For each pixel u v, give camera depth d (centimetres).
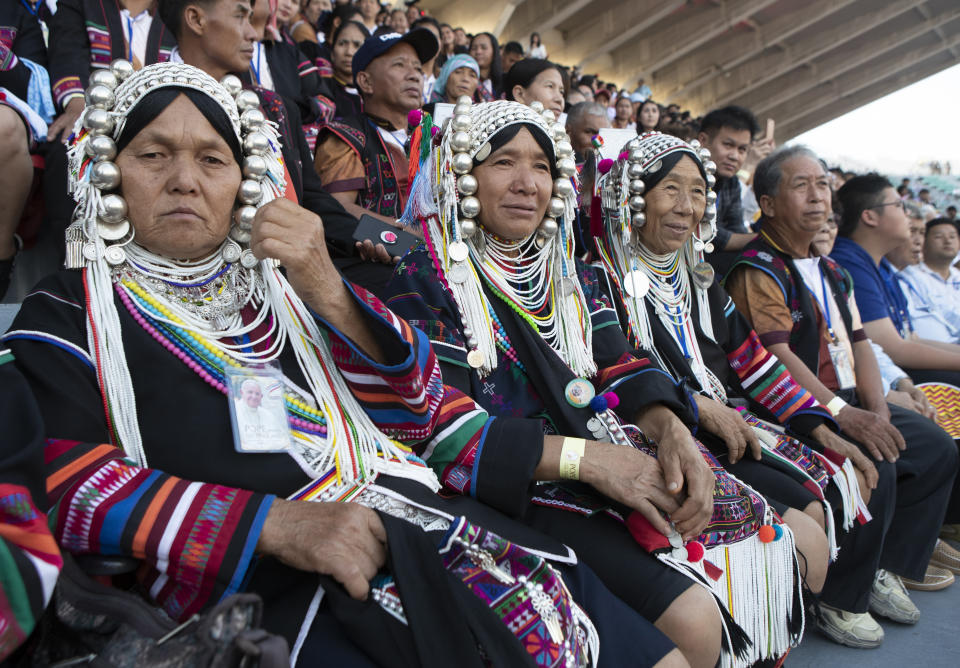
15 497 107
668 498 178
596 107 443
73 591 119
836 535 268
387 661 126
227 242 156
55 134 252
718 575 190
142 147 143
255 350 154
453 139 203
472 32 1873
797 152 330
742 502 205
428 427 162
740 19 2131
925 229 557
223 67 276
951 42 2577
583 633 146
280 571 135
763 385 282
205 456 140
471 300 200
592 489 195
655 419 200
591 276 240
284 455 145
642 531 180
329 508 133
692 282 279
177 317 146
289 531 129
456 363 190
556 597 143
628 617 158
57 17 297
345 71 495
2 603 102
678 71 2530
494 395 199
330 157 346
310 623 130
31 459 116
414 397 154
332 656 127
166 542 122
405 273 206
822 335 329
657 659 151
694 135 526
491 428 174
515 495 167
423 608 128
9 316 196
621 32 2127
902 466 311
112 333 140
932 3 2362
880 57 2695
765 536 203
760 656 201
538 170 208
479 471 169
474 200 204
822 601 278
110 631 120
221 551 123
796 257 338
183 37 272
